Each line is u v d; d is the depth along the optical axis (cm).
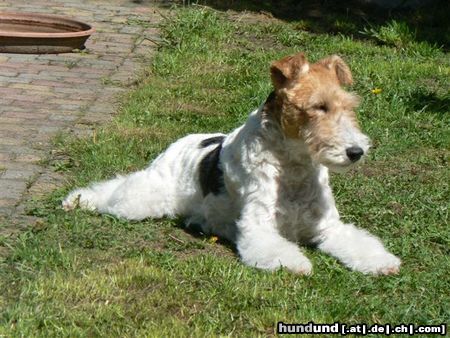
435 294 565
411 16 1533
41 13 1397
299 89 594
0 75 1056
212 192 656
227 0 1545
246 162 621
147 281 558
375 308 533
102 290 540
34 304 518
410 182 796
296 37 1330
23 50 1150
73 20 1241
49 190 740
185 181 679
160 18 1405
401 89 1068
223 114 969
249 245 604
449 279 590
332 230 636
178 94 1032
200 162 671
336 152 575
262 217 617
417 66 1194
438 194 762
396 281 573
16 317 501
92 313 514
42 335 483
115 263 591
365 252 609
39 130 885
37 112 940
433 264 614
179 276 571
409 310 531
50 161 804
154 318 511
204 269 579
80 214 679
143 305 526
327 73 608
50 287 540
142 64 1160
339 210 716
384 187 777
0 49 1145
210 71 1134
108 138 862
